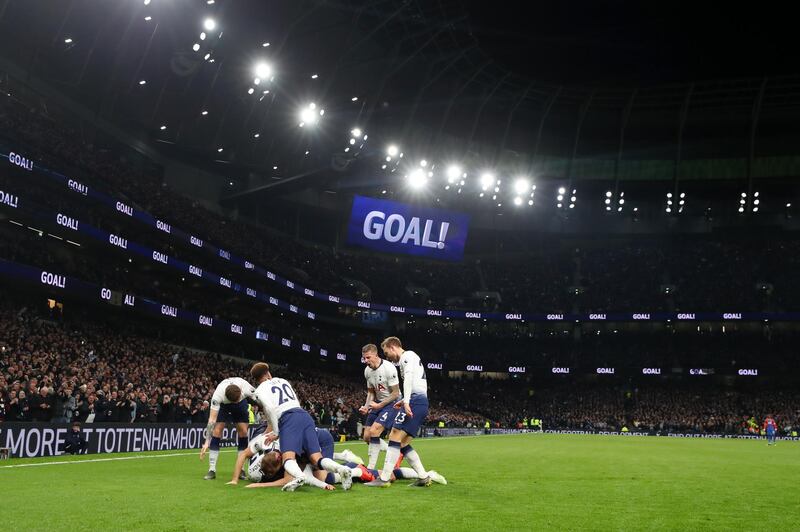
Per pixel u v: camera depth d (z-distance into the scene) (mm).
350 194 73688
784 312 67938
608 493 9477
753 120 68688
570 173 74125
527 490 9633
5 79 40188
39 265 36281
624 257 79812
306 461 9477
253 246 59906
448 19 58094
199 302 51562
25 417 21594
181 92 49156
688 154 72438
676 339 73562
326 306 69812
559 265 80625
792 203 75500
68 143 42281
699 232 78125
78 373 28516
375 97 59688
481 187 72750
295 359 65375
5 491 8766
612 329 75500
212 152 56469
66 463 14602
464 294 77062
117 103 48250
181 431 23125
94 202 41469
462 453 22641
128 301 40719
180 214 50938
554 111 74188
